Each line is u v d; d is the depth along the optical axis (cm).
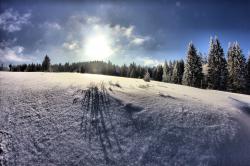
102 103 1552
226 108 1916
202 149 1162
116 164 982
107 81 2497
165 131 1278
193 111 1641
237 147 1250
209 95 2627
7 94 1639
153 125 1330
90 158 998
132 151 1077
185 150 1133
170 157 1069
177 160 1055
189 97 2166
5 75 2578
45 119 1279
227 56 6000
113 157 1021
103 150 1059
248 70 5538
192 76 5550
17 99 1548
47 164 937
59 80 2336
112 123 1295
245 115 1858
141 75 9662
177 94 2230
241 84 5350
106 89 1927
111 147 1088
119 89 2003
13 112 1333
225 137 1316
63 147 1048
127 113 1438
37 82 2148
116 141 1138
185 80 5669
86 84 2105
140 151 1083
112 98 1659
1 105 1418
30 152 991
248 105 2284
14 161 930
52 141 1082
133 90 2050
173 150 1121
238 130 1447
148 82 3198
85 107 1470
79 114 1368
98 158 1004
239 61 5453
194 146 1177
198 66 5575
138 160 1022
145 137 1200
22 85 1964
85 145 1080
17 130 1141
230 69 5594
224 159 1117
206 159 1085
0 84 1950
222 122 1523
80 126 1234
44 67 7675
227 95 2922
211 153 1140
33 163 933
